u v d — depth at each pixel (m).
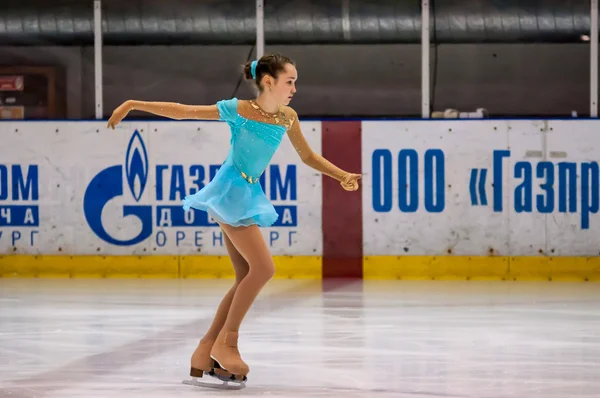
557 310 16.17
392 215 21.22
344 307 16.53
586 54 22.70
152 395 9.78
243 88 23.42
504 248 21.02
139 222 21.56
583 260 20.88
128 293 18.56
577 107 22.92
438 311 16.05
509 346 12.71
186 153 21.55
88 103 23.25
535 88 22.94
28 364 11.55
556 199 20.92
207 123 21.50
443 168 21.14
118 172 21.62
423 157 21.17
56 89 23.20
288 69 10.33
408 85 23.34
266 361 11.70
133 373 10.96
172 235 21.52
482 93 23.11
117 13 22.92
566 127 20.95
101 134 21.64
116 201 21.62
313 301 17.31
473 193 21.08
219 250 21.45
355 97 23.53
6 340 13.34
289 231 21.39
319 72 23.48
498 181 21.03
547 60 22.81
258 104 10.44
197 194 10.52
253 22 22.94
